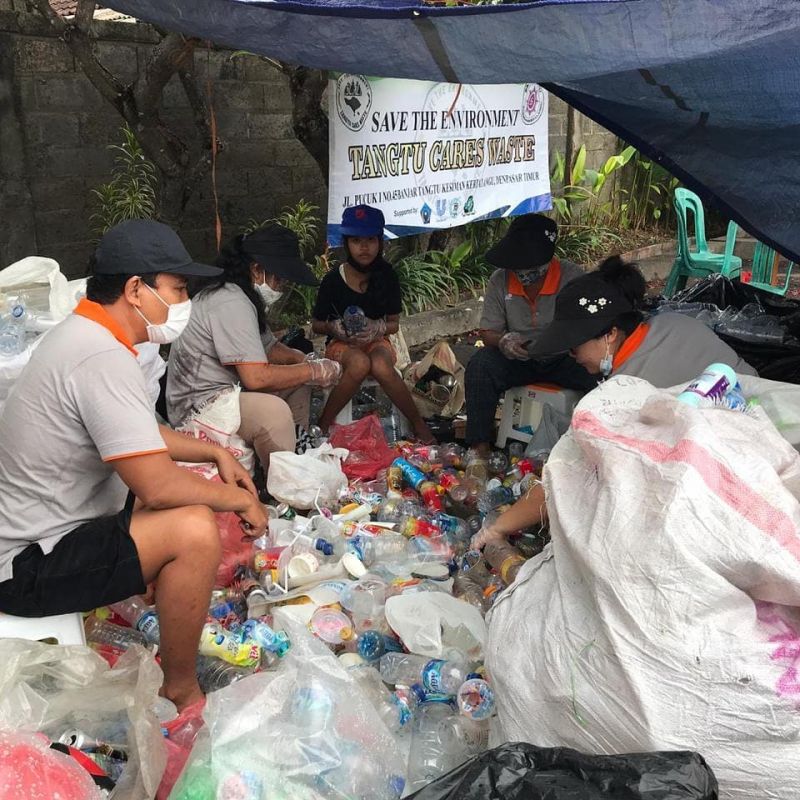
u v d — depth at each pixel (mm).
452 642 2826
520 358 4484
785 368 4438
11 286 3727
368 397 5160
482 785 1791
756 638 2010
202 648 2725
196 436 3838
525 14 2535
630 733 2047
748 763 1987
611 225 10812
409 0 3326
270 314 6355
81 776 1856
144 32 6340
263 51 3189
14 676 2104
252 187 7172
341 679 2193
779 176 3906
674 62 2586
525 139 7766
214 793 1888
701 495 2059
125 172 6438
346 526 3588
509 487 3881
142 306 2514
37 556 2430
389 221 6414
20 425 2396
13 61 5758
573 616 2207
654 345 3170
